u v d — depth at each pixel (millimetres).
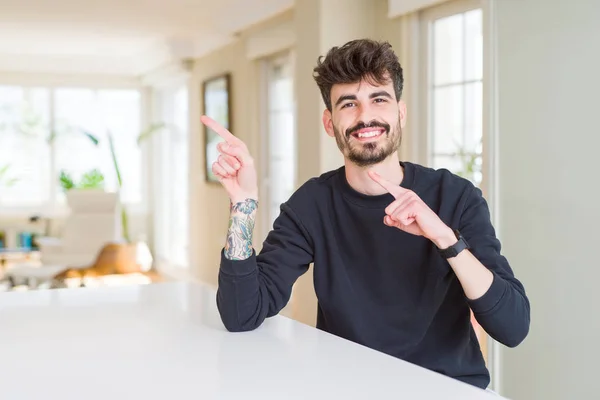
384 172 1489
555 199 2621
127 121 8352
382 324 1478
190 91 6926
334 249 1534
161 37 6613
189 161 6980
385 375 1025
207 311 1511
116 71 8203
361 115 1424
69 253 6734
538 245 2701
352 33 3744
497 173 2891
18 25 6039
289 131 5047
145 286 1836
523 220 2770
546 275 2666
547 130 2650
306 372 1045
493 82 2896
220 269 1348
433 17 3373
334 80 1434
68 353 1170
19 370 1075
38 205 8039
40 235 7902
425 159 3447
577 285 2531
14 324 1390
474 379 1480
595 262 2457
